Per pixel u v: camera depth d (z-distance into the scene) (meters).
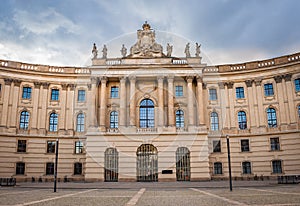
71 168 51.53
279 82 51.12
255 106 52.19
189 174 43.69
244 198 19.44
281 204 15.84
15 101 51.38
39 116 52.44
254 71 52.88
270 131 50.47
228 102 53.62
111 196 21.88
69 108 53.59
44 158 51.25
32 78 53.12
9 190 29.22
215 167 51.53
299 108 48.81
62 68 54.53
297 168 47.44
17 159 49.75
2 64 51.53
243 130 52.12
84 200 19.00
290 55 50.50
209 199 19.19
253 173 50.25
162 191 26.72
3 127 49.62
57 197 21.16
